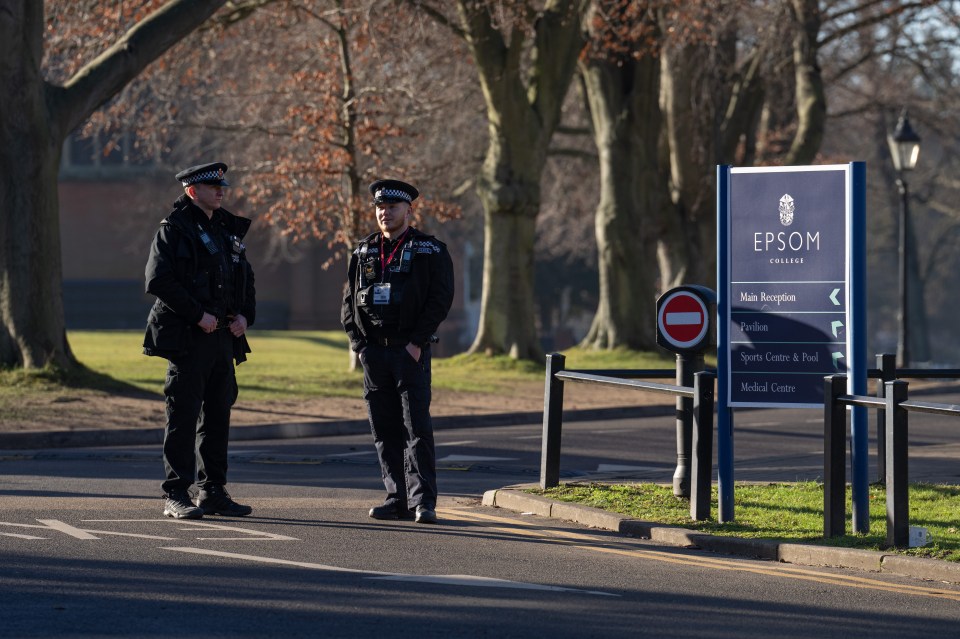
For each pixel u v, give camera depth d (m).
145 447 27.36
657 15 51.34
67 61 45.97
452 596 11.70
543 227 90.00
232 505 16.61
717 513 16.58
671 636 10.37
